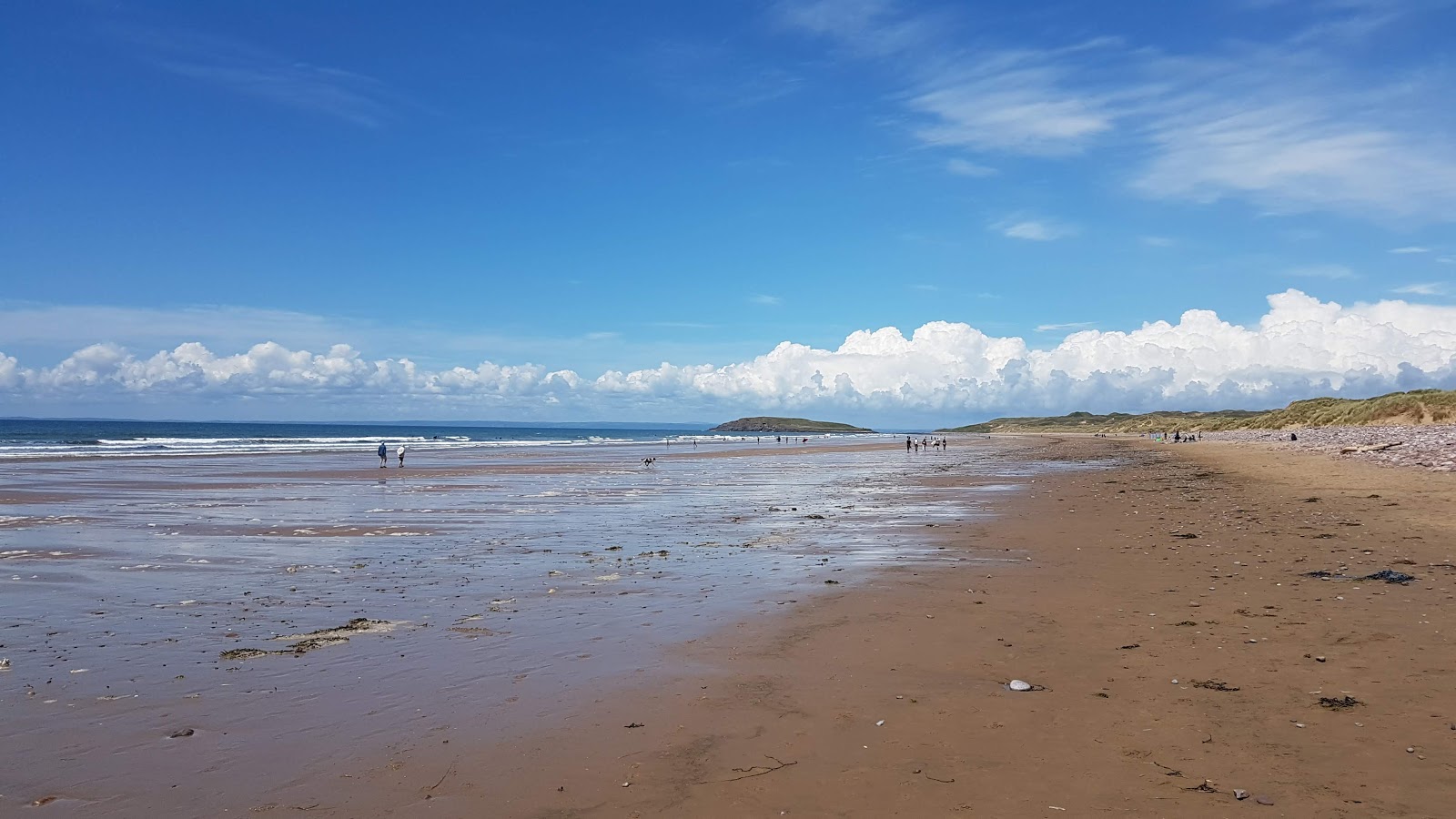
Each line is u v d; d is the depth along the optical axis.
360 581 12.63
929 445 109.56
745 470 46.47
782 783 5.36
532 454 71.31
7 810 5.02
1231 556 13.97
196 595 11.52
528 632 9.31
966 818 4.82
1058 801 5.03
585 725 6.40
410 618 10.03
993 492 29.22
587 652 8.46
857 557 14.73
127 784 5.38
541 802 5.11
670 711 6.72
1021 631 9.23
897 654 8.34
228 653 8.43
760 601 10.95
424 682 7.48
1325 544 14.81
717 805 5.04
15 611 10.54
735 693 7.14
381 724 6.42
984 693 7.09
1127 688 7.15
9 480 34.31
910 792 5.20
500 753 5.86
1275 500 23.22
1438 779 5.16
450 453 71.69
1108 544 15.79
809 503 25.81
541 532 18.70
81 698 7.07
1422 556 13.20
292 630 9.47
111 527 19.56
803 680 7.52
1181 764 5.52
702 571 13.30
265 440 107.19
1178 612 9.93
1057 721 6.40
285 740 6.12
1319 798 4.96
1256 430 123.38
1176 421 193.12
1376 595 10.49
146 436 124.19
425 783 5.39
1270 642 8.47
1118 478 36.19
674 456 70.25
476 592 11.63
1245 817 4.75
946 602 10.76
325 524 20.23
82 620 10.02
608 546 16.47
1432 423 80.94
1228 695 6.86
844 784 5.34
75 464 46.56
